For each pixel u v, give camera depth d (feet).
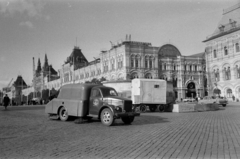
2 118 71.15
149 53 244.42
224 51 233.96
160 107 101.86
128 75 231.91
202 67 274.36
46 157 26.27
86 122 59.11
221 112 94.17
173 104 101.55
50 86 465.06
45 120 64.69
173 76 261.44
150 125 53.01
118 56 243.81
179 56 262.67
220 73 237.66
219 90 239.30
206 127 48.73
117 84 144.15
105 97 55.67
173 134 40.29
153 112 99.35
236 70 219.82
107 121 53.52
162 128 47.80
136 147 30.66
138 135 39.52
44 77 511.40
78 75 345.51
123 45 234.99
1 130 45.70
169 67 258.37
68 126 51.60
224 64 233.14
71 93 61.46
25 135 40.01
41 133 42.04
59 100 63.46
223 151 28.25
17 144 32.91
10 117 74.74
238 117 70.54
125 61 232.12
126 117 55.93
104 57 268.82
